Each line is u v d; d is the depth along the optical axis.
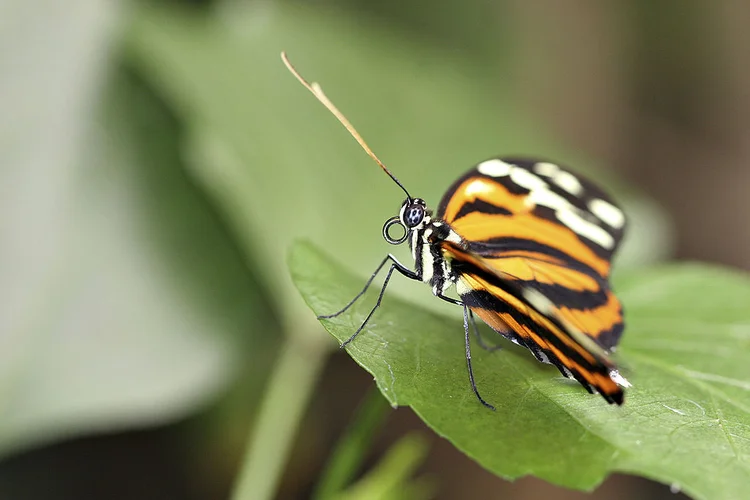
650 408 0.31
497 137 0.40
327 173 0.37
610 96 0.49
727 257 0.49
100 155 0.38
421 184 0.38
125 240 0.38
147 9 0.40
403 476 0.33
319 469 0.41
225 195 0.36
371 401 0.33
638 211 0.40
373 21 0.47
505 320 0.32
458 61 0.46
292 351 0.35
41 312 0.37
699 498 0.29
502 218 0.33
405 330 0.32
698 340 0.33
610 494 0.42
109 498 0.40
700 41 0.49
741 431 0.30
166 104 0.39
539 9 0.48
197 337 0.38
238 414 0.39
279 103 0.39
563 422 0.30
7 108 0.38
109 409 0.37
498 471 0.29
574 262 0.32
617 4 0.49
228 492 0.40
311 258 0.33
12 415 0.36
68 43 0.39
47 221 0.38
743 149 0.49
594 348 0.30
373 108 0.40
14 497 0.39
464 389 0.31
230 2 0.41
